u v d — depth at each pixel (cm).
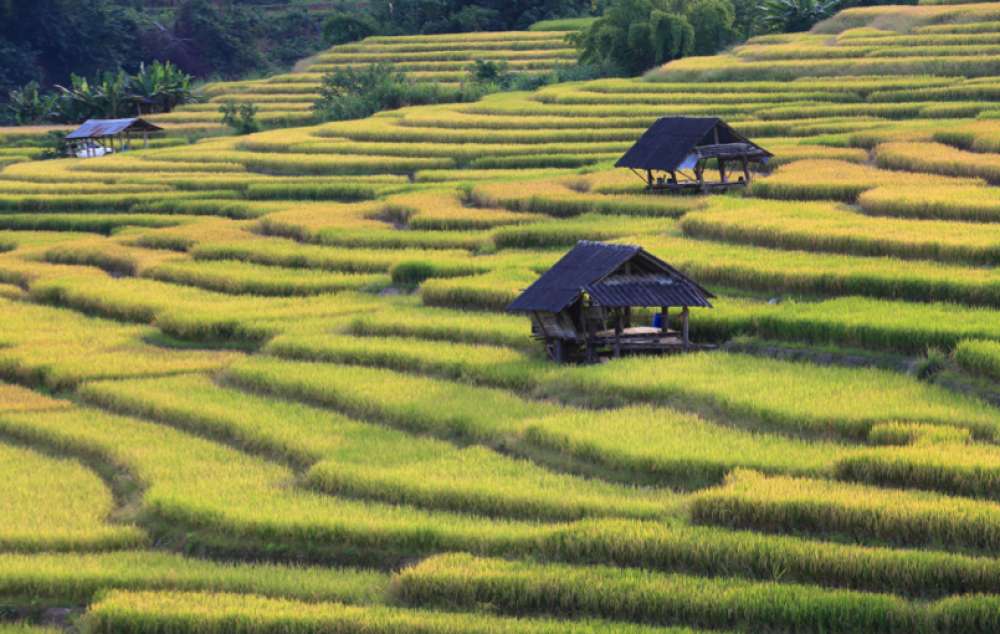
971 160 6762
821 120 8881
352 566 3009
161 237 7106
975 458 3006
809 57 11156
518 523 3053
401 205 7250
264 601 2773
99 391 4512
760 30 14062
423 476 3359
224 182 8956
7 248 7562
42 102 14612
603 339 4322
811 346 4147
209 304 5641
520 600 2697
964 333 3875
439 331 4828
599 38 12850
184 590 2914
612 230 6112
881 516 2769
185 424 4153
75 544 3219
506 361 4362
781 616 2517
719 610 2558
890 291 4566
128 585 2942
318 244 6750
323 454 3634
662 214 6575
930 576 2584
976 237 5059
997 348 3678
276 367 4581
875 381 3756
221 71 18875
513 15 17375
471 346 4609
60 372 4731
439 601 2744
